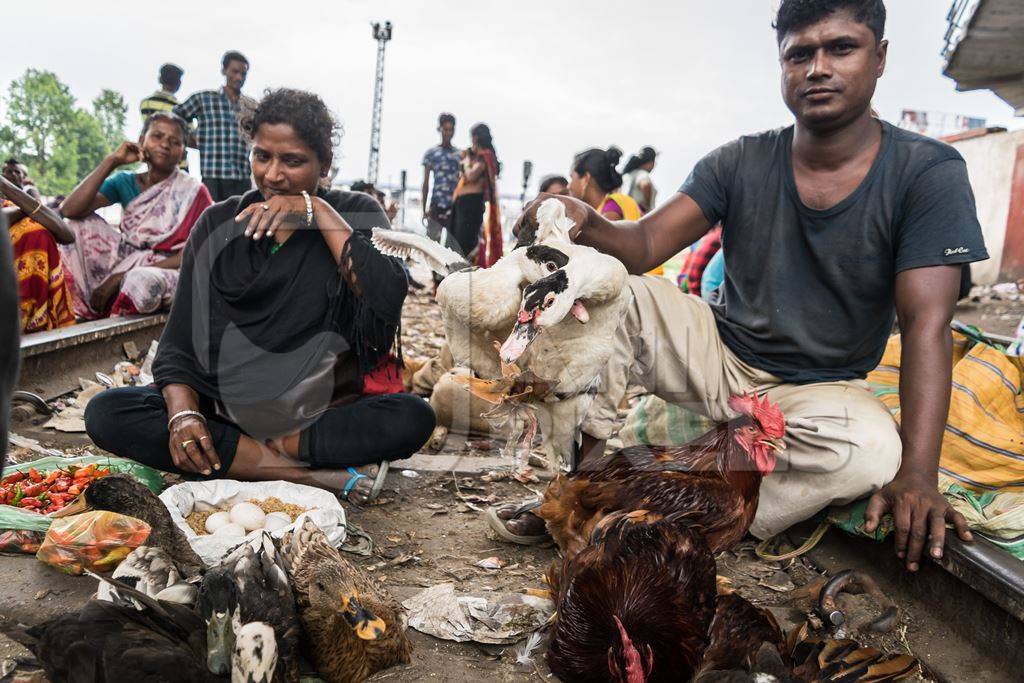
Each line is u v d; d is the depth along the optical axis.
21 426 3.68
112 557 2.30
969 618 2.24
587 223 2.59
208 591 1.85
